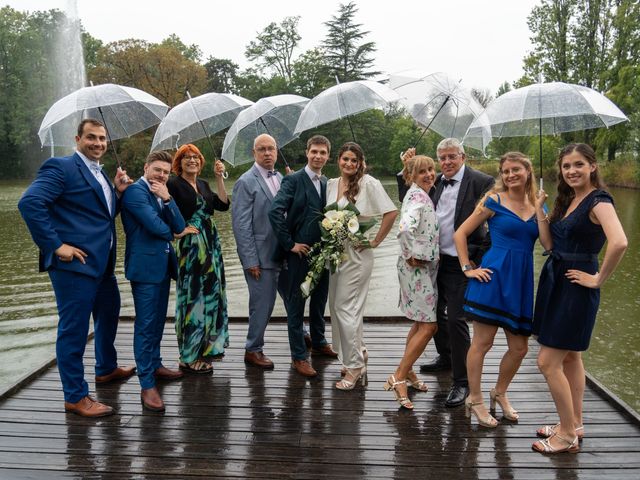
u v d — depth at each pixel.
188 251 4.23
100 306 4.01
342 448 3.22
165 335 5.36
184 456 3.14
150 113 4.48
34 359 6.85
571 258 3.01
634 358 6.68
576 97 3.41
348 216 3.72
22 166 42.12
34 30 41.59
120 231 16.70
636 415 3.49
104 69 42.69
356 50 51.59
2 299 9.27
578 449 3.18
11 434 3.40
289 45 56.41
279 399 3.87
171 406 3.77
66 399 3.65
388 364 4.51
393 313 8.34
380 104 4.16
